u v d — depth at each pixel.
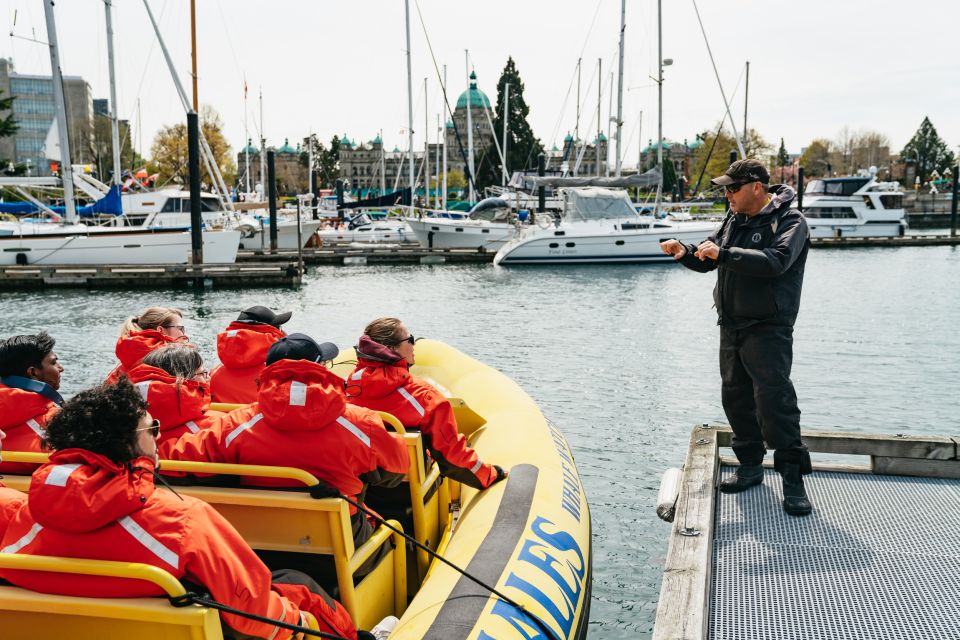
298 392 2.68
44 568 1.97
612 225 29.55
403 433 3.34
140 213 29.11
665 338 14.10
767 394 3.37
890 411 8.96
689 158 108.38
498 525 3.37
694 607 2.37
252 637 2.15
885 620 2.57
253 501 2.66
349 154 131.00
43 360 3.31
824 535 3.21
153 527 1.99
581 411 9.02
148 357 3.17
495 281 25.00
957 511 3.41
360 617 2.90
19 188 27.23
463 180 90.38
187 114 23.50
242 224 32.88
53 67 25.05
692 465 3.57
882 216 39.72
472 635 2.57
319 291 22.33
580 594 3.25
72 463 1.95
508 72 84.38
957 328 14.81
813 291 20.94
